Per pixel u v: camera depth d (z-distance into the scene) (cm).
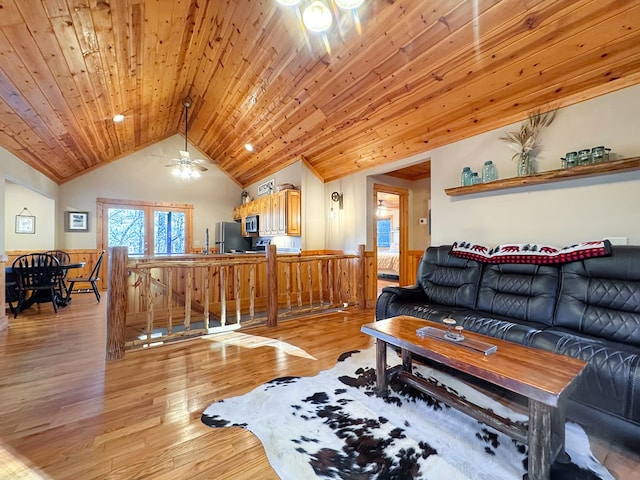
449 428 167
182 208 726
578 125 255
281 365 250
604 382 159
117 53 304
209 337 323
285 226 520
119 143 584
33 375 231
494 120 311
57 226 598
